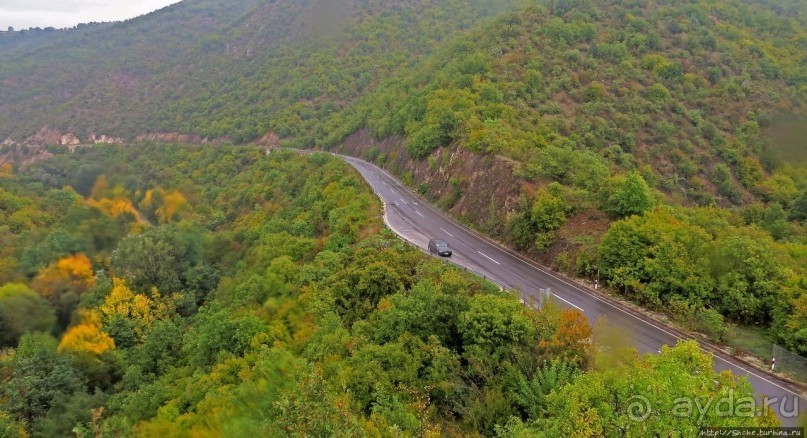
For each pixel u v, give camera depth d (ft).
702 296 71.05
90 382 92.27
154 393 79.66
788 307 63.05
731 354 62.85
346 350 63.16
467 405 49.67
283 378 58.18
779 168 156.66
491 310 58.95
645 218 86.22
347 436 36.32
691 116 174.60
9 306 107.34
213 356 82.89
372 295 80.79
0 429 71.46
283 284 96.58
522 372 51.78
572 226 99.45
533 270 95.66
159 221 177.78
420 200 152.66
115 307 114.93
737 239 73.56
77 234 146.72
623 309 76.95
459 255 104.01
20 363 87.97
